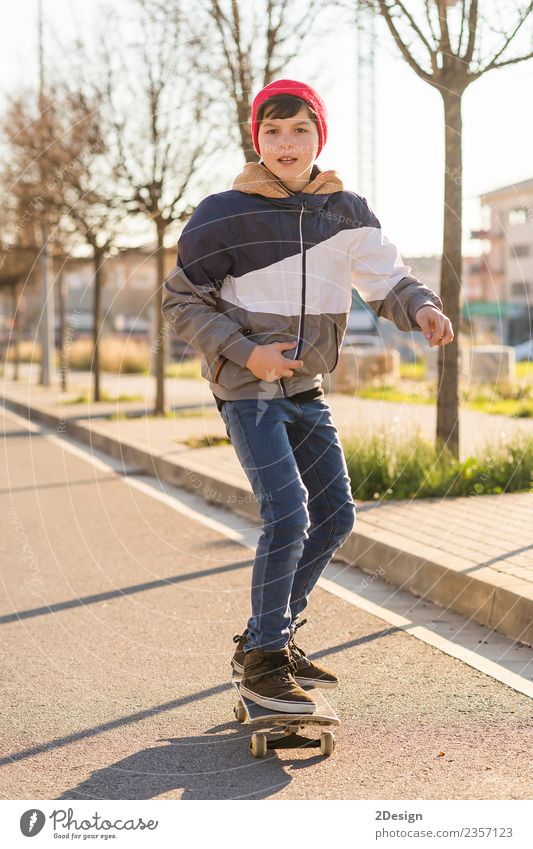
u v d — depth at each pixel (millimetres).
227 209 3219
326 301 3324
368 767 3156
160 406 15859
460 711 3631
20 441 14680
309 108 3281
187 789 3025
